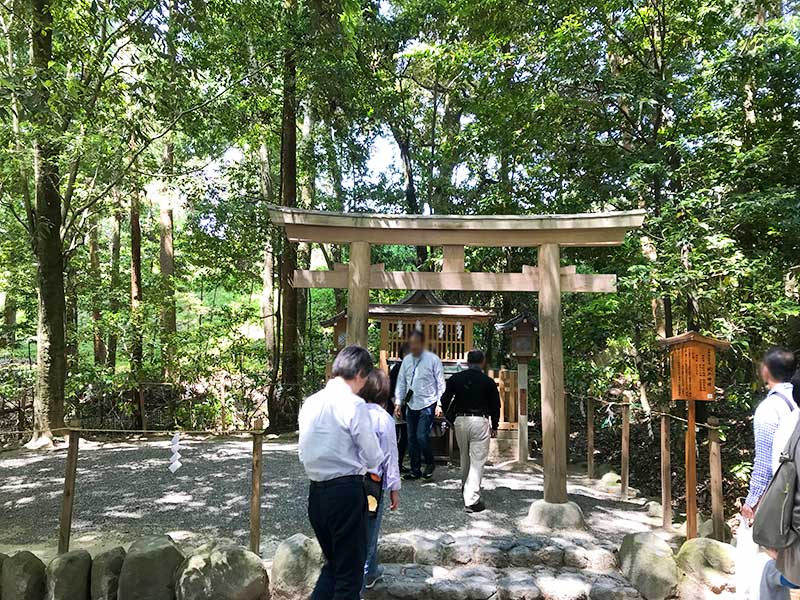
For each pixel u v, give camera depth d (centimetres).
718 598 353
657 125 781
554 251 480
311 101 1054
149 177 973
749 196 628
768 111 729
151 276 1453
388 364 738
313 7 623
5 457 703
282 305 1093
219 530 438
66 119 713
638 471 856
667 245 642
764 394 690
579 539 426
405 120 1284
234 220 1068
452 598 355
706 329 705
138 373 953
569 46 762
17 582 347
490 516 476
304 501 509
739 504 720
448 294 1178
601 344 920
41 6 666
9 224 1105
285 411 1030
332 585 283
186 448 767
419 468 595
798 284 725
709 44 749
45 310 785
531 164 881
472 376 494
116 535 427
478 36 916
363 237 491
